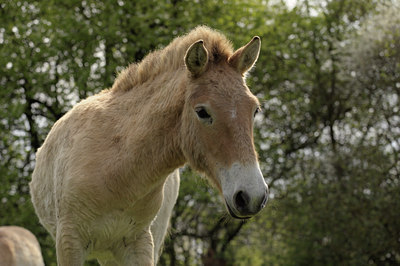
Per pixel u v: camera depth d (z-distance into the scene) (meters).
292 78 12.78
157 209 4.14
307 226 11.48
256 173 3.16
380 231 10.99
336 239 11.40
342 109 12.88
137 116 3.91
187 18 11.16
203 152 3.44
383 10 11.66
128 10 11.38
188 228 12.21
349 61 11.77
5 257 6.53
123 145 3.87
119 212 3.92
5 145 11.23
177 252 12.48
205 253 12.86
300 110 12.99
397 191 11.04
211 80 3.41
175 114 3.67
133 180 3.82
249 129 3.28
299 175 12.41
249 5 12.27
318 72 12.84
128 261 4.13
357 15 12.98
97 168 3.87
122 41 10.99
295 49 12.77
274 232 12.24
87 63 10.83
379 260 11.70
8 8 11.03
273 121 13.02
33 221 10.49
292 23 13.12
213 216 11.65
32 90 10.70
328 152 12.20
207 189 10.75
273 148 12.25
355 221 11.20
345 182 11.58
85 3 11.56
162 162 3.77
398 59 11.33
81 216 3.88
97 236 3.95
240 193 3.15
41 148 5.14
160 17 11.10
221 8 12.01
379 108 11.92
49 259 10.73
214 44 3.62
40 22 10.62
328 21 13.09
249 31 11.81
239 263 13.72
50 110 11.32
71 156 4.02
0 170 10.66
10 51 10.63
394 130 11.74
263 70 12.63
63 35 10.45
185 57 3.44
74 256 3.90
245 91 3.38
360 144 11.79
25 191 11.17
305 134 13.04
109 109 4.11
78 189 3.85
